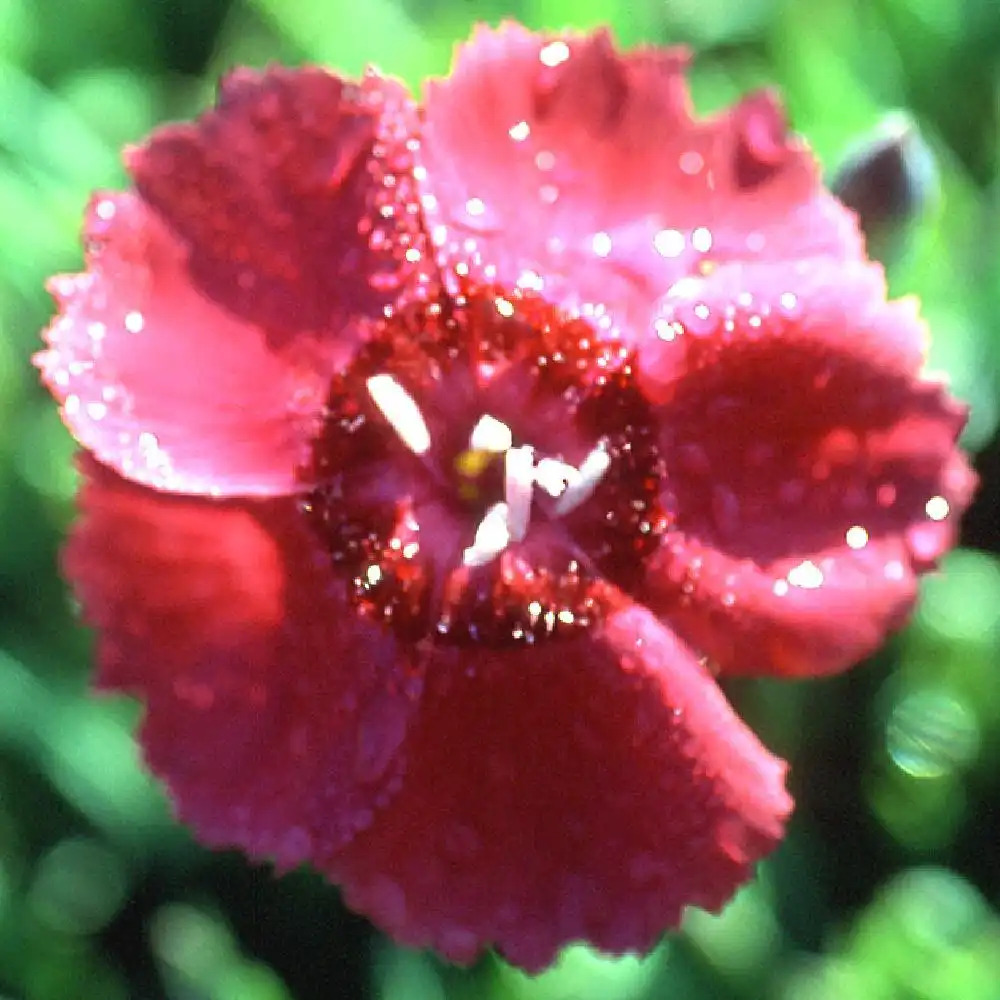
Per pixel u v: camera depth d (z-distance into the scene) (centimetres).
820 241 8
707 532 9
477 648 9
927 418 8
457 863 8
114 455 8
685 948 11
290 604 8
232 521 8
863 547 8
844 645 8
